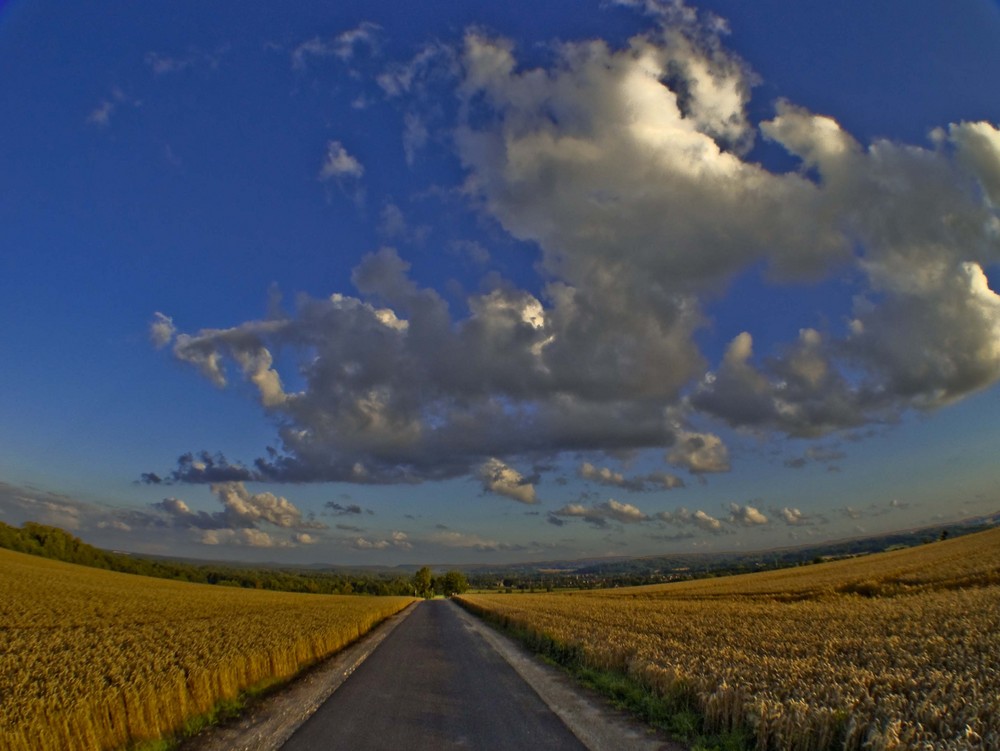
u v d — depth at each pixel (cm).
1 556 8412
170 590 6862
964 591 3669
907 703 948
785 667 1282
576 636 2011
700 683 1059
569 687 1373
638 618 3041
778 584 6400
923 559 7069
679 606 4369
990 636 1808
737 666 1288
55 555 11356
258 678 1507
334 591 14888
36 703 944
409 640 2658
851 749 788
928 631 2036
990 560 5431
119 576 8844
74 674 1291
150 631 2338
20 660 1518
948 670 1310
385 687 1412
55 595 4753
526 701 1208
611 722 1018
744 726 895
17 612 3434
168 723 1033
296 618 3045
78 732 866
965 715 866
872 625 2345
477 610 5216
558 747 866
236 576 14200
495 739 912
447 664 1812
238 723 1110
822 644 1814
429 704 1191
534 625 2580
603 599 6128
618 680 1341
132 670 1303
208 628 2434
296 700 1295
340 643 2419
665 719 1019
